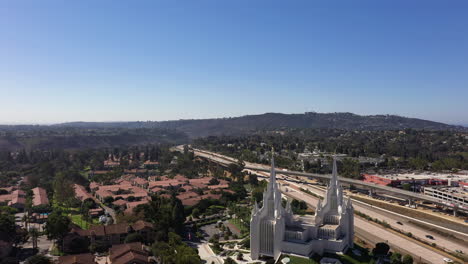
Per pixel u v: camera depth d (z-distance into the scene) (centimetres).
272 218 17638
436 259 19275
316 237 17475
